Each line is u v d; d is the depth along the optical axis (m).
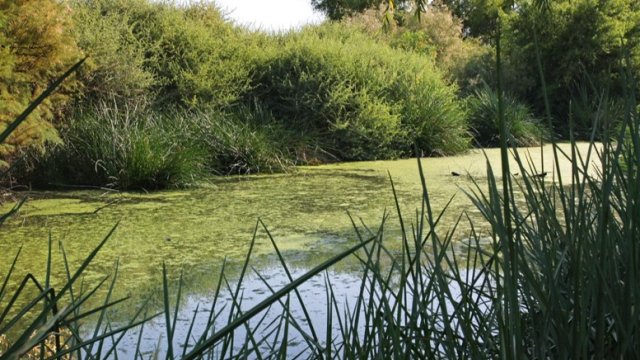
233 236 4.49
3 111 5.96
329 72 10.15
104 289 3.26
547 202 1.06
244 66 10.40
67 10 7.66
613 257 0.92
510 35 15.04
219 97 9.77
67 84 7.04
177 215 5.29
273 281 3.35
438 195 6.14
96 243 4.28
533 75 14.70
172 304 3.00
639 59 13.86
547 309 0.89
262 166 8.30
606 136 0.92
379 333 1.10
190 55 10.01
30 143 6.40
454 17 19.67
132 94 9.18
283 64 10.38
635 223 0.89
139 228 4.77
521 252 0.92
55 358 0.81
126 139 7.14
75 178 7.13
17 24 6.38
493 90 12.99
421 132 9.96
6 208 5.63
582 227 0.92
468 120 11.55
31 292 3.20
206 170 7.78
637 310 0.83
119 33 9.66
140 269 3.64
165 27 10.27
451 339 0.98
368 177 7.62
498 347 1.17
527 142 10.77
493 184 0.87
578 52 13.84
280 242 4.30
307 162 9.16
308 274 0.69
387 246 4.02
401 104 10.33
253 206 5.71
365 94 9.93
